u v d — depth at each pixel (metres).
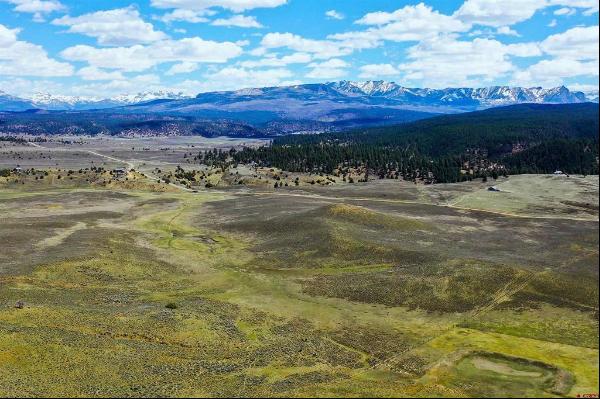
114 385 60.97
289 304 100.06
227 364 71.19
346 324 90.19
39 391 57.84
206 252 139.38
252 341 81.44
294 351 77.88
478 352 76.12
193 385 62.50
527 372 69.75
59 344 71.06
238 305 98.69
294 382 65.12
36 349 68.75
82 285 106.25
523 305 94.31
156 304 96.69
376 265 122.25
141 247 139.38
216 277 117.19
